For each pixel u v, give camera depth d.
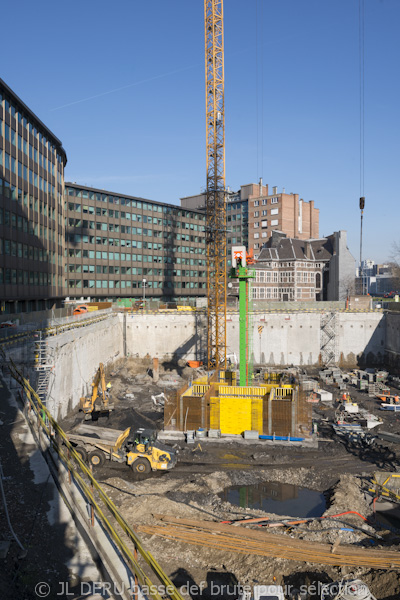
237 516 26.12
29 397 22.84
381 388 64.25
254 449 40.84
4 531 13.70
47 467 18.03
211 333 79.50
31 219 67.56
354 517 26.84
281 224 140.88
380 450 40.38
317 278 128.12
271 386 47.84
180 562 19.11
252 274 51.25
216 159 78.69
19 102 60.84
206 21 78.06
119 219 108.12
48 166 76.19
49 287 76.12
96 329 63.88
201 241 134.38
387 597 16.27
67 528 14.30
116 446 34.56
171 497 29.00
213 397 44.50
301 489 33.31
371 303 85.12
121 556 12.52
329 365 78.00
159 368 79.19
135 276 112.31
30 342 40.19
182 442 42.47
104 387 47.09
